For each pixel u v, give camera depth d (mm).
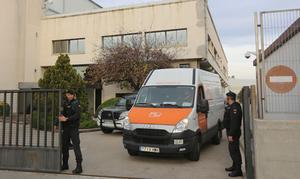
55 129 7512
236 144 7062
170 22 24125
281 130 5836
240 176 6996
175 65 23984
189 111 8398
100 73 22656
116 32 26156
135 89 22375
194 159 8547
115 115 14242
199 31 23141
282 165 5801
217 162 8508
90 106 26344
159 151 7922
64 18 28391
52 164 7398
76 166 7539
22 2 27109
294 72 6238
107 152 9992
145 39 23719
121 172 7359
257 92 6387
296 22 6277
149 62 21594
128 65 21703
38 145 7590
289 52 6277
